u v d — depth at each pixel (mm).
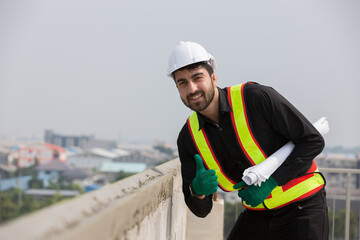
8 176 145250
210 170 2268
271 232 2459
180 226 3580
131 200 1532
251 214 2578
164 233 2559
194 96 2309
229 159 2439
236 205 4879
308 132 2230
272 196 2387
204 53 2348
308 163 2262
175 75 2357
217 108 2365
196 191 2381
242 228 2627
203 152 2484
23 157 169500
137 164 190250
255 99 2256
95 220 1166
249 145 2330
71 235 1017
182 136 2605
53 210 1120
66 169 160375
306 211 2330
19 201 94875
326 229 2367
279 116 2229
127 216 1517
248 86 2318
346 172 4277
